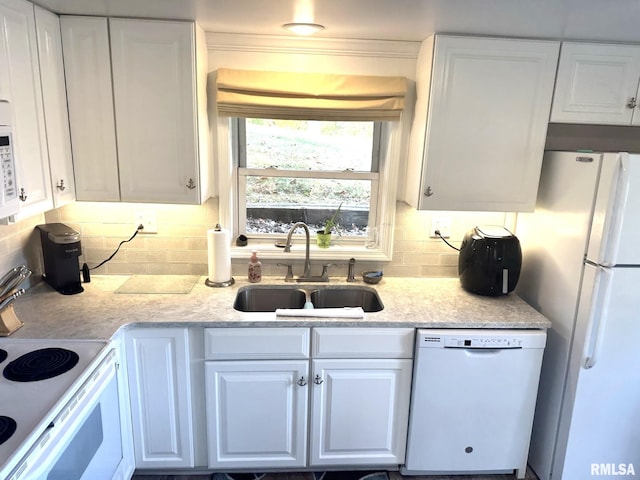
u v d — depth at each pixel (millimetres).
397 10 1844
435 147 2311
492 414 2312
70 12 2061
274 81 2416
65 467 1536
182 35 2139
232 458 2338
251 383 2229
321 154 2732
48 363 1699
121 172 2289
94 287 2492
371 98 2455
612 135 2650
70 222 2602
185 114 2227
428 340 2182
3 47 1716
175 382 2197
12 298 1944
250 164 2730
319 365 2221
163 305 2277
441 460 2373
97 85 2189
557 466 2311
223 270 2533
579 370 2139
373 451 2377
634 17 1824
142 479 2363
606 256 1984
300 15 1975
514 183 2371
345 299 2658
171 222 2637
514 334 2207
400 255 2762
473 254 2457
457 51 2211
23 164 1858
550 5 1706
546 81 2260
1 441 1304
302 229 2838
